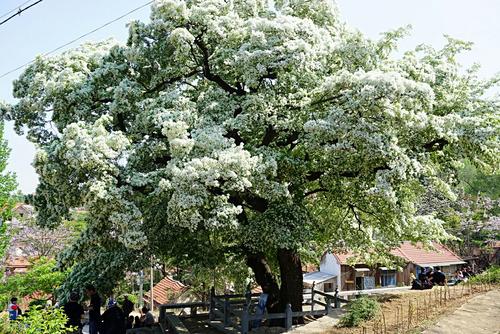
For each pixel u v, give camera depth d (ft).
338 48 42.47
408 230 49.88
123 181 38.88
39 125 46.73
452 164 46.93
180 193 35.06
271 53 38.60
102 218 39.68
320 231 49.80
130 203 37.73
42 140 46.55
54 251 99.60
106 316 40.68
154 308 94.73
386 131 38.22
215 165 34.78
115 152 37.96
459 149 41.34
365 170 40.42
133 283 107.24
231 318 48.57
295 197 44.19
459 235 121.70
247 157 36.01
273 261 55.01
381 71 39.68
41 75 45.24
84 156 35.94
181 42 40.52
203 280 58.85
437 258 110.01
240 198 41.63
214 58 44.45
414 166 38.29
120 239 37.83
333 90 38.81
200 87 49.11
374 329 31.45
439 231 52.26
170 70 44.60
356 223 53.11
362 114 36.96
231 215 36.55
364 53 41.63
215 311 48.16
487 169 44.09
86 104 43.88
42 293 80.64
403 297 43.14
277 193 38.06
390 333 29.94
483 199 121.49
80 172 37.37
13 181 55.67
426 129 39.93
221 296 52.29
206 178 34.63
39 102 44.29
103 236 41.83
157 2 41.88
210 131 38.32
